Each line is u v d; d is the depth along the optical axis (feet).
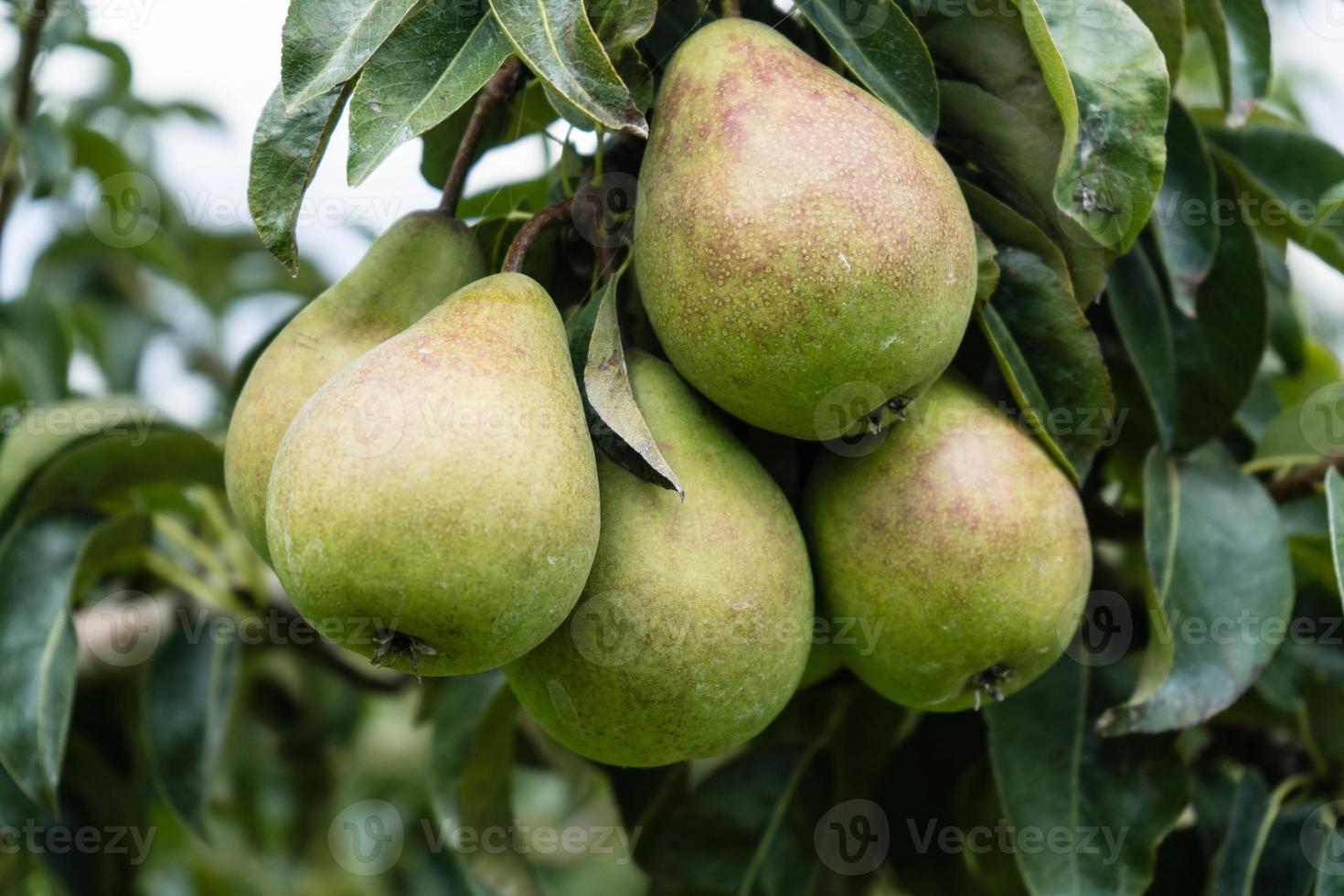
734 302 2.02
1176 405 2.35
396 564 1.94
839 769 2.48
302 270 3.37
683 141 2.05
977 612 2.10
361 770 3.32
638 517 2.05
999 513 2.10
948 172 2.08
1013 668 2.15
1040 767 2.31
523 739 2.69
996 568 2.10
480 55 2.02
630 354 2.14
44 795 2.39
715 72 2.06
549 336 2.05
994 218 2.18
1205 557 2.29
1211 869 2.40
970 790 2.47
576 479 1.99
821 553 2.15
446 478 1.94
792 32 2.19
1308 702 2.48
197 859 3.01
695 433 2.09
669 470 2.02
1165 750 2.30
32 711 2.41
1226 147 2.48
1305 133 2.46
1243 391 2.34
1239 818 2.39
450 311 2.04
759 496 2.09
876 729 2.47
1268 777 2.50
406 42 2.01
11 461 2.49
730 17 2.12
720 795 2.45
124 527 2.56
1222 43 2.29
